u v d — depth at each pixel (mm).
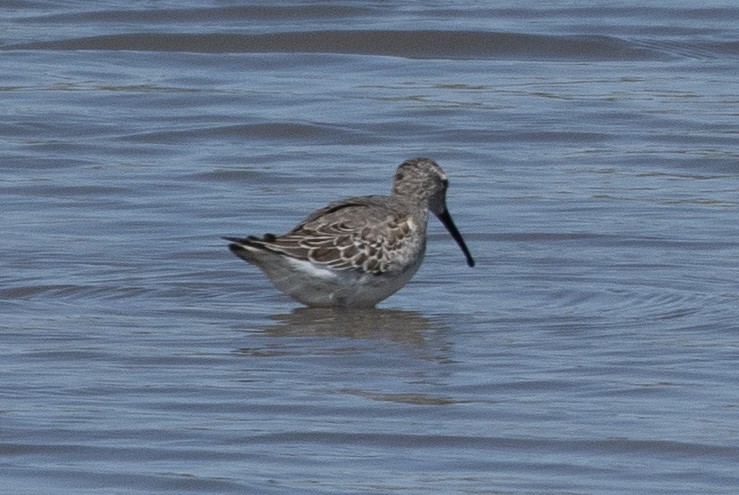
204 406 13469
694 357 14961
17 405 13406
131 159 24703
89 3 35844
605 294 17531
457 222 21094
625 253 19469
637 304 17078
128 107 27828
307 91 29109
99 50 31719
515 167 24359
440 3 36438
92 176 23547
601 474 12039
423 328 16047
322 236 16344
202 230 20594
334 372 14477
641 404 13562
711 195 22641
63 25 33688
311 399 13664
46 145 25359
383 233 16453
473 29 33062
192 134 26234
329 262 16281
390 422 13125
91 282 17922
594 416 13250
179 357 14914
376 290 16641
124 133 26219
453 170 24219
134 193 22625
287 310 16781
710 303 17047
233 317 16484
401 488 11680
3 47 31703
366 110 27750
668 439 12703
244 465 12172
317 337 15680
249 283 18016
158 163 24469
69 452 12391
